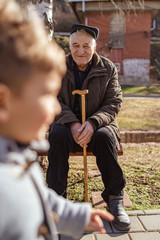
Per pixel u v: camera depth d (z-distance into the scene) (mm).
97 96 2576
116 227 2219
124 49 16984
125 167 3490
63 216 1076
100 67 2572
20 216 748
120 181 2354
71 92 2604
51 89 821
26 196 779
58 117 2463
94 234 2174
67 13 23234
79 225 1079
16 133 821
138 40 16844
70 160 3818
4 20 772
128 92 13156
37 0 2982
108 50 12945
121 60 17188
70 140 2363
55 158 2307
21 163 831
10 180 760
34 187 885
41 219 897
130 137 5066
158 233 2180
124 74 17375
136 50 17031
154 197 2744
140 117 7086
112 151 2320
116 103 2602
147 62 17203
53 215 1061
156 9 16062
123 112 7684
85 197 2492
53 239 932
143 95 12156
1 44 738
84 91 2363
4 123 796
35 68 763
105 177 2381
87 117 2623
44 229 926
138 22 16531
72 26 2568
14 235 740
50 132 2467
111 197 2371
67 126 2439
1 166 778
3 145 810
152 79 17656
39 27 829
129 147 4535
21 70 743
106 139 2305
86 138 2326
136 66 17266
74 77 2605
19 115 787
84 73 2643
